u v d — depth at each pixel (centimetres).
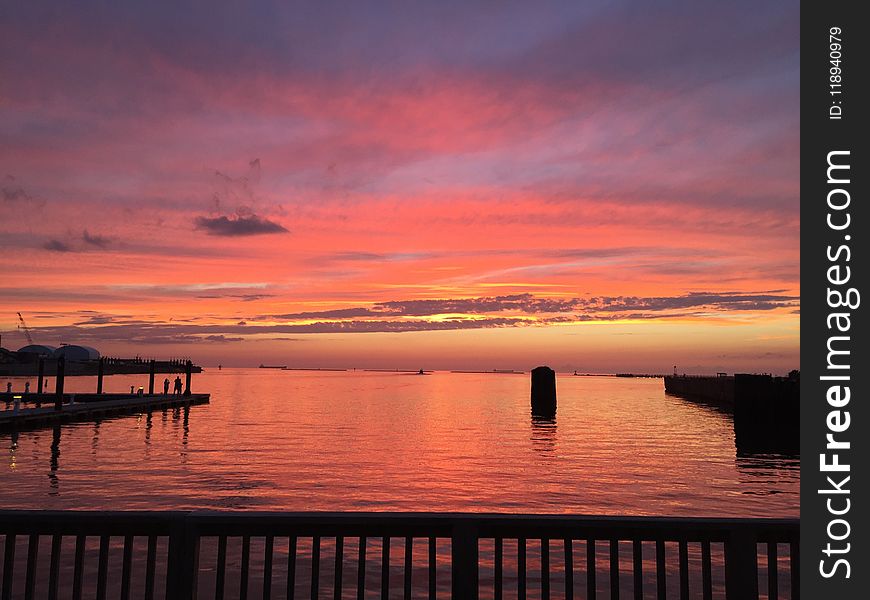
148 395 8294
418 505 2427
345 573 1465
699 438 5194
